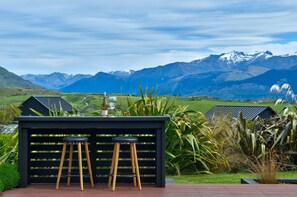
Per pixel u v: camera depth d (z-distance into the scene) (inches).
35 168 271.1
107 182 269.3
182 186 258.8
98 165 271.4
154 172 270.2
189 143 354.9
